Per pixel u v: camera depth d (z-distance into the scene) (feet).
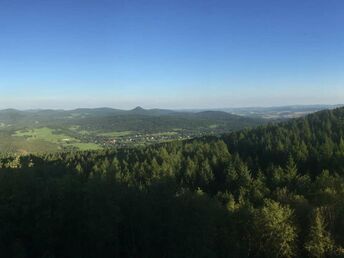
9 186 114.01
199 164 287.69
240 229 147.13
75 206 114.73
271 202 161.79
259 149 324.60
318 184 204.33
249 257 145.89
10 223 104.99
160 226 120.78
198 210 131.85
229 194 212.84
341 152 264.31
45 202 112.37
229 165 270.46
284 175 240.32
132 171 271.49
